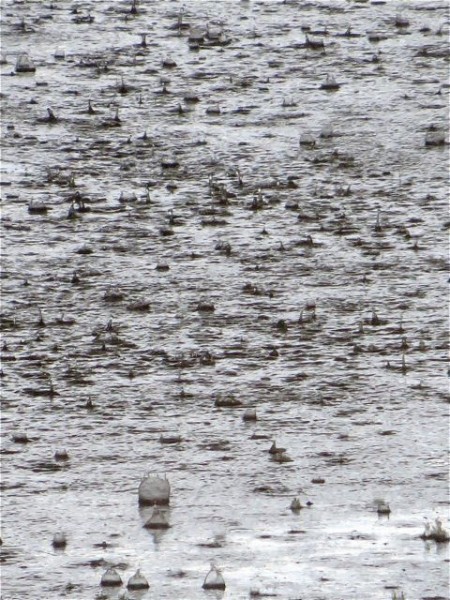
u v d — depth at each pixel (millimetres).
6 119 70125
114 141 67812
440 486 35938
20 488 36219
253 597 29609
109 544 32625
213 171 64438
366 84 74875
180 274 53500
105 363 45500
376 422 40562
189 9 86625
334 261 54781
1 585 30453
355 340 47344
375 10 86438
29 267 54125
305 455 38188
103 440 39531
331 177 63625
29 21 84062
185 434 39906
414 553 31781
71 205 59812
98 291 51906
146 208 60312
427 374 44312
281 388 43344
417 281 52750
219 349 46656
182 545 32469
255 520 33906
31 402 42344
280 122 70062
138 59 78562
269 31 82938
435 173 63906
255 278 53094
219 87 74750
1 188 62156
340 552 31922
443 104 71750
